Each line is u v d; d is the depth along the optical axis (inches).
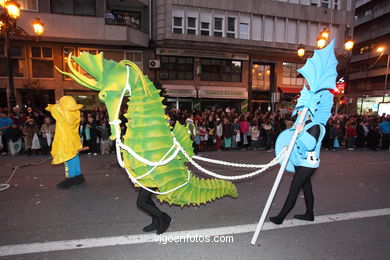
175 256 102.0
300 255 104.0
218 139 391.9
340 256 103.7
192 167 271.7
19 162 285.4
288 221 136.7
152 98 109.3
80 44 641.6
